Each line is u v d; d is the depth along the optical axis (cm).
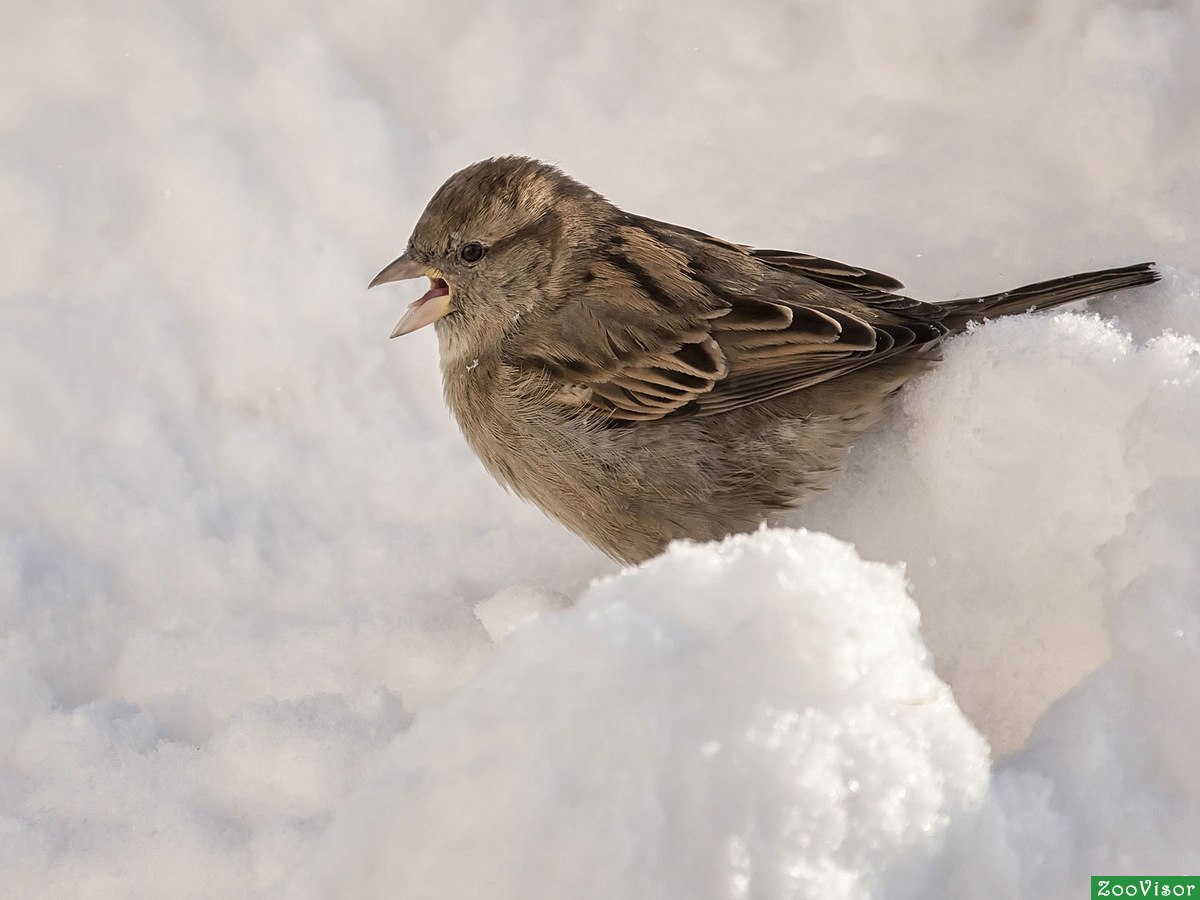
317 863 354
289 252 1052
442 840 339
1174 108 903
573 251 827
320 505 933
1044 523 660
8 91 1180
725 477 792
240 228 1069
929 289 899
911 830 359
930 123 1003
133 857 645
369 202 1074
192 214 1084
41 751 732
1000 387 695
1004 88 997
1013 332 714
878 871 350
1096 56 947
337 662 788
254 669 793
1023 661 653
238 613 862
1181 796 397
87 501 932
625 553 830
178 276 1061
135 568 891
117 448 969
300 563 892
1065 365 675
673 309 796
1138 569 489
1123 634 457
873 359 755
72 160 1120
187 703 775
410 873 340
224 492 941
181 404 998
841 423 779
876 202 959
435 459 948
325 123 1109
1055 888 368
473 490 928
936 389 736
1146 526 495
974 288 888
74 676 820
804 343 773
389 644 794
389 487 939
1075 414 661
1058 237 891
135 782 702
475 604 842
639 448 795
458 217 833
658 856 329
